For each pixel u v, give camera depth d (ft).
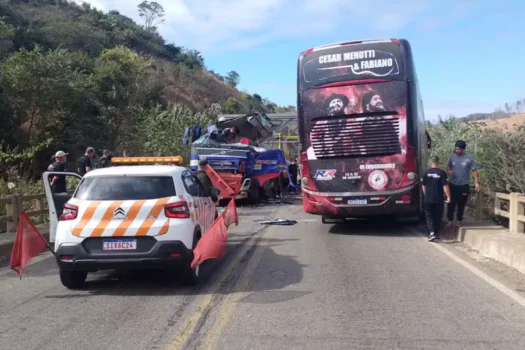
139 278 27.14
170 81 216.54
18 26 148.36
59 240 23.71
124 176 24.97
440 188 36.60
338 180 39.68
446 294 22.98
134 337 18.10
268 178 71.00
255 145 81.51
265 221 49.52
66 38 162.40
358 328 18.63
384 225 46.26
